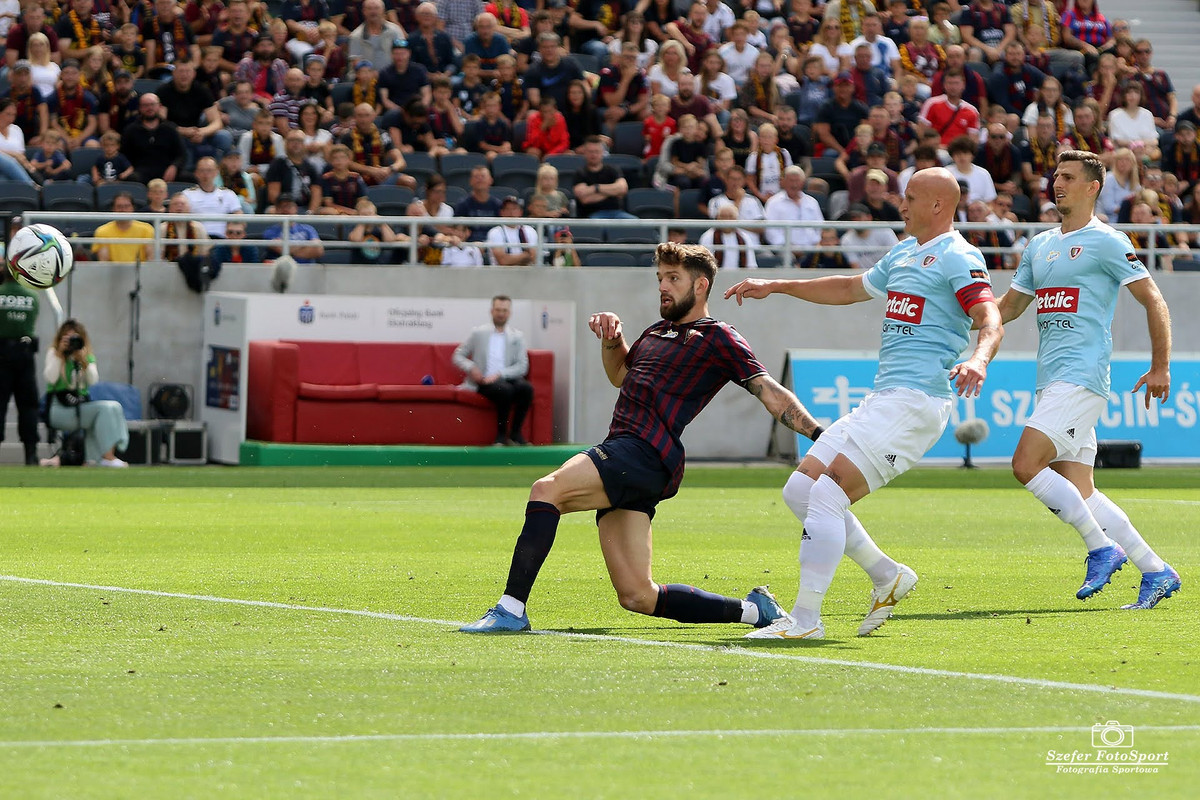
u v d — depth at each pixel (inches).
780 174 2770.7
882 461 837.2
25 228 1963.6
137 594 1000.9
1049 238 1037.8
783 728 602.5
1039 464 1003.3
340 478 2139.5
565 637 829.8
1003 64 3112.7
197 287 2482.8
